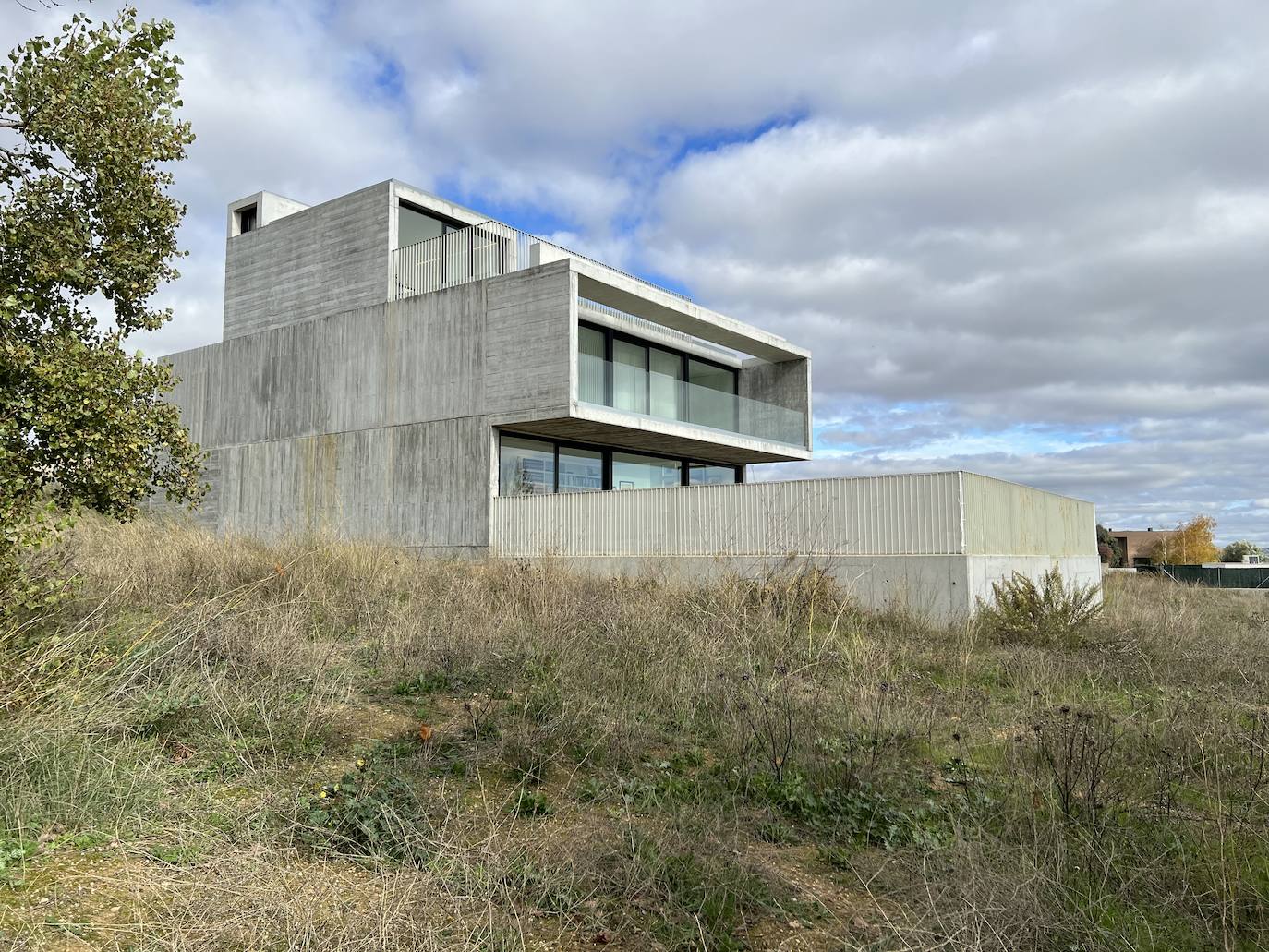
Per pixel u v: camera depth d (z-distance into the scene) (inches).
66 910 121.2
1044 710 257.0
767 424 1023.0
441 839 149.3
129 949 111.8
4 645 193.9
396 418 850.1
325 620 354.6
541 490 861.2
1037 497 703.7
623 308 872.9
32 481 253.4
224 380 1000.9
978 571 530.6
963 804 177.3
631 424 800.9
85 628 254.7
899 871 152.2
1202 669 348.5
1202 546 2496.3
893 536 552.1
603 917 131.5
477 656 294.5
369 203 895.7
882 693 252.1
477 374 796.6
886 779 196.9
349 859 147.2
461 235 856.9
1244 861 151.7
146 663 228.1
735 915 135.4
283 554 458.3
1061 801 175.5
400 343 852.6
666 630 325.7
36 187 278.8
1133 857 156.0
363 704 247.9
